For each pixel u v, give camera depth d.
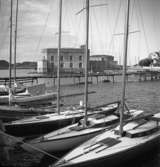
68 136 10.73
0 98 20.48
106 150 9.05
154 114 13.22
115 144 9.54
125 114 14.37
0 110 15.11
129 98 29.80
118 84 54.84
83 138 11.03
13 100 20.39
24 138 11.85
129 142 9.77
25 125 12.69
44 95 23.66
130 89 42.88
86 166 8.34
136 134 10.27
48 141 10.21
